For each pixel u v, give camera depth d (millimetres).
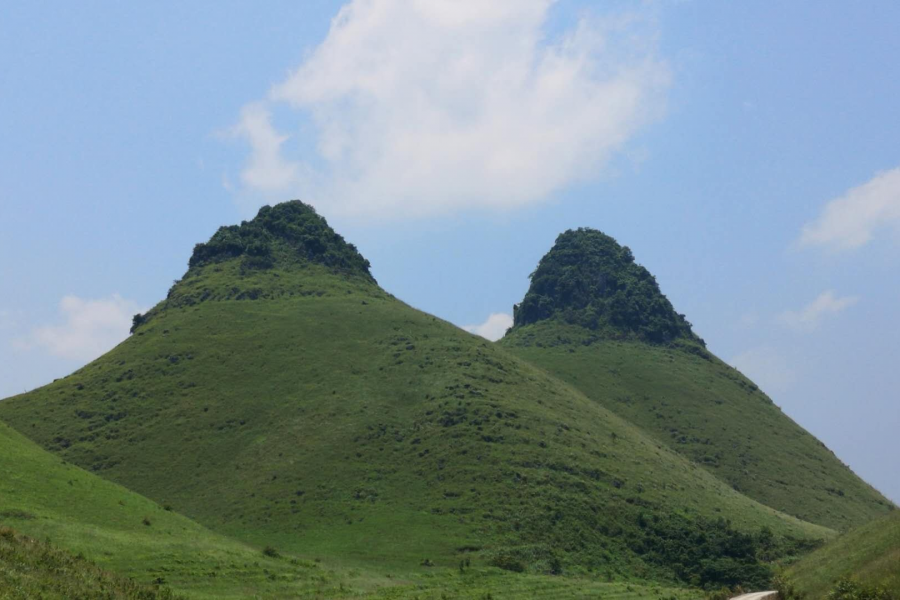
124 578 56938
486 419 137750
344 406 146625
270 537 108438
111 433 147250
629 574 105250
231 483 128125
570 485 122188
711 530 117750
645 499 125000
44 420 153375
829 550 72438
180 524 83938
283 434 140375
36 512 73312
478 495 117000
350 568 88750
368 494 119875
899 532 61219
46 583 48156
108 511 79875
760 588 102938
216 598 63344
